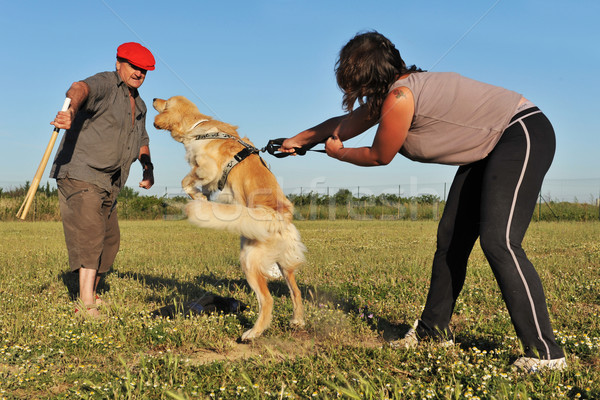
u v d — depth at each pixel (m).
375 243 10.72
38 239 11.28
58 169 4.31
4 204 21.72
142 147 5.06
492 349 3.19
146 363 2.85
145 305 4.49
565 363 2.75
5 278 5.70
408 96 2.74
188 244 10.42
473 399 2.28
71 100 3.81
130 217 25.25
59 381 2.63
